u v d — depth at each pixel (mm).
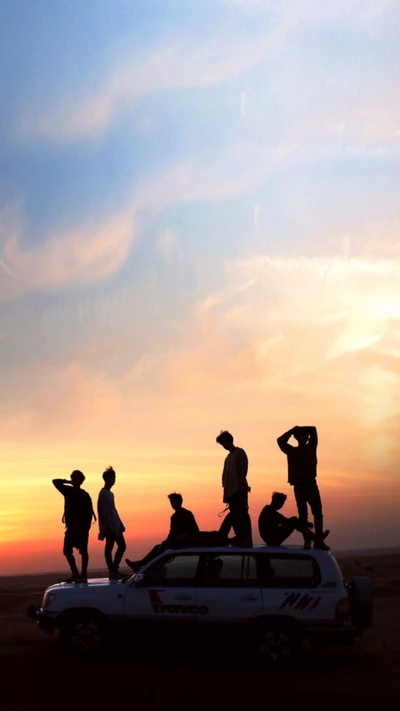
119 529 15969
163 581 13453
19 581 33281
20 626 17906
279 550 13461
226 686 11859
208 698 11141
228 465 14820
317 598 13016
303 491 14539
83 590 13672
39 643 15289
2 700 10922
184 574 13438
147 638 13328
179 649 14602
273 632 13047
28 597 23438
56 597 13703
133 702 10883
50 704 10734
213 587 13273
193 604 13211
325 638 12930
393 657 14570
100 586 13648
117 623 13398
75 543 15438
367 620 13297
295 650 12992
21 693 11281
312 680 12344
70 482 15805
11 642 15289
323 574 13172
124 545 16062
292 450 14805
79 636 13547
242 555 13453
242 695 11305
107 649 13648
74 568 15383
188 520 15078
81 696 11164
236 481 14695
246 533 14461
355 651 15266
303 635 12969
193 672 12812
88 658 13500
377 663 13938
